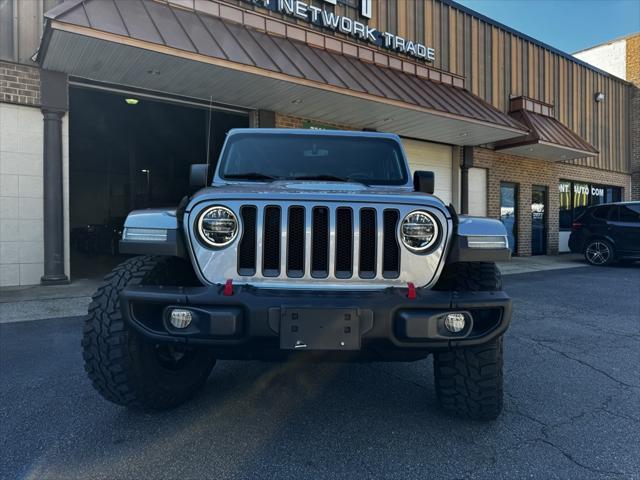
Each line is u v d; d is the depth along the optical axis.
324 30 10.56
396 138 4.00
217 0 8.61
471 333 2.54
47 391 3.38
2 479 2.24
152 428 2.81
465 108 11.27
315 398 3.33
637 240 12.14
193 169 3.68
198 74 8.08
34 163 7.96
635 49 19.88
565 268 12.26
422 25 12.55
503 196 15.12
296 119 10.73
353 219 2.64
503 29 14.73
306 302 2.41
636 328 5.55
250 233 2.67
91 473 2.31
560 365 4.15
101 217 26.22
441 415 3.05
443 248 2.70
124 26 6.85
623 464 2.45
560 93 16.69
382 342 2.43
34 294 7.18
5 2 7.68
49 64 7.63
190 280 3.00
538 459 2.49
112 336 2.65
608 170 18.83
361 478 2.30
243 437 2.71
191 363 3.24
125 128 16.56
